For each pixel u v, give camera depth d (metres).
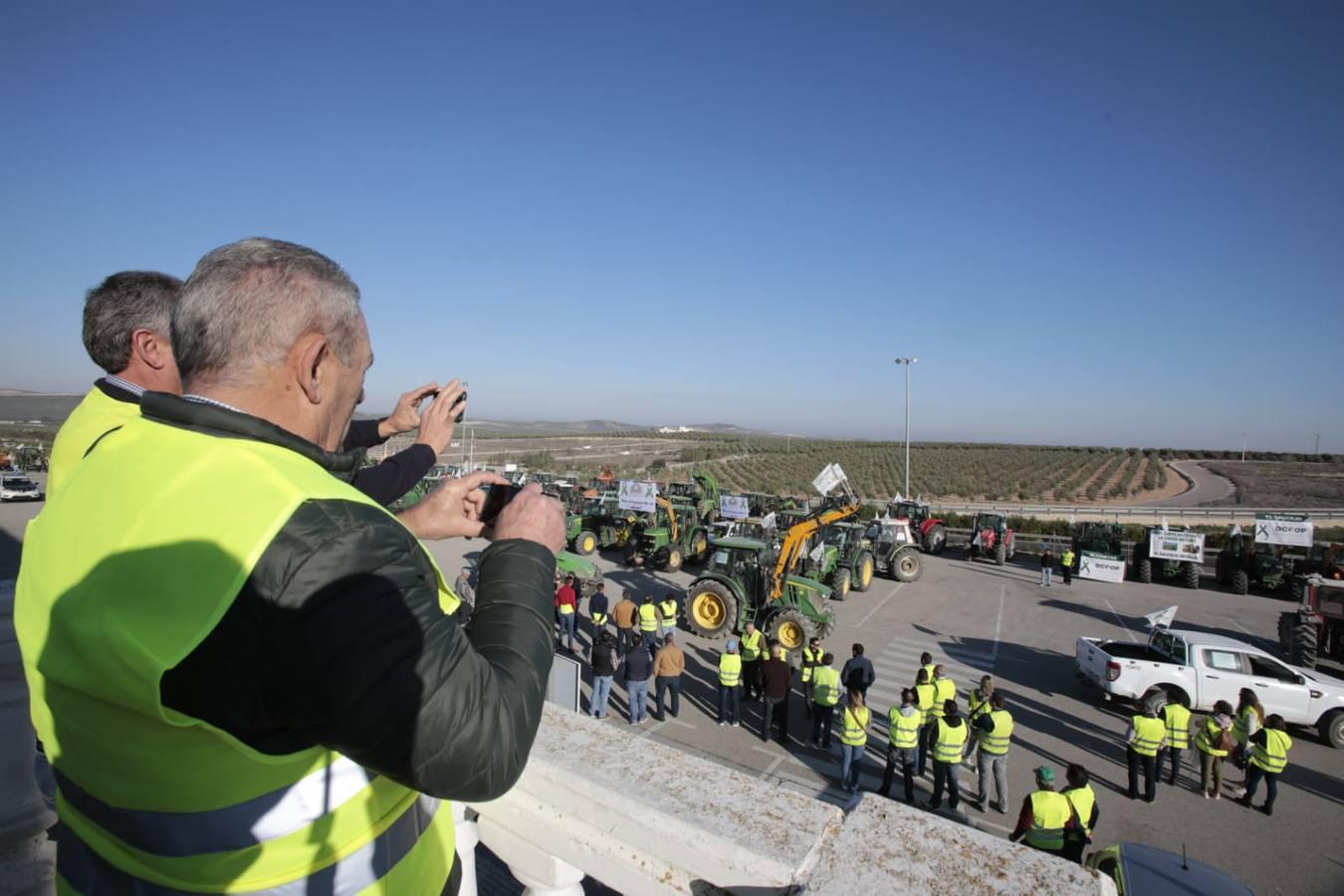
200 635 0.74
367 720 0.72
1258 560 21.59
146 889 0.88
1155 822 8.54
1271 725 8.74
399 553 0.84
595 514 25.27
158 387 1.91
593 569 18.38
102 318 1.82
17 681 2.47
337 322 1.05
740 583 14.95
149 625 0.76
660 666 11.37
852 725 9.18
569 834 1.76
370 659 0.72
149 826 0.85
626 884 1.67
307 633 0.73
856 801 1.61
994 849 1.43
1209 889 5.22
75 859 0.96
